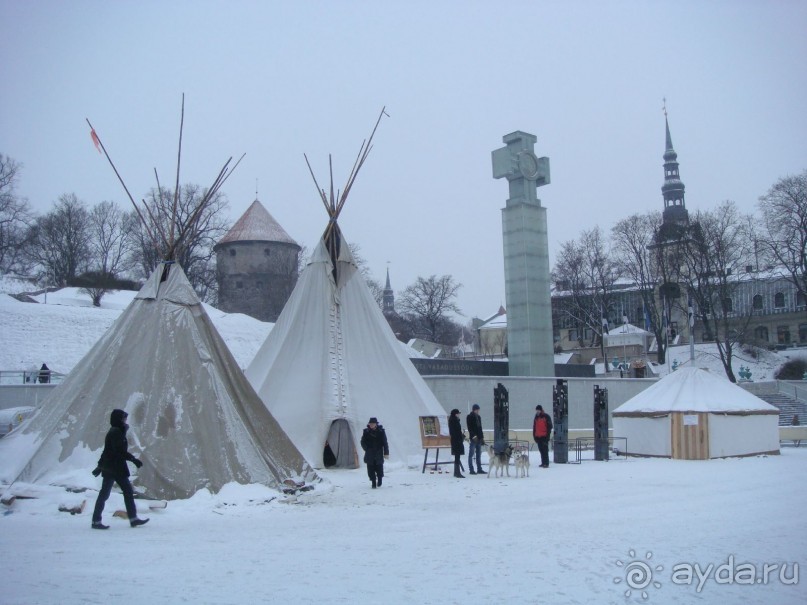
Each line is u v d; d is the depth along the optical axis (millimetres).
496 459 17203
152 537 9383
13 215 63312
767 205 59562
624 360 67750
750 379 58906
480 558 7906
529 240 35594
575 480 16203
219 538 9289
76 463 12797
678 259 65875
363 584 6730
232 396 14516
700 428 22469
